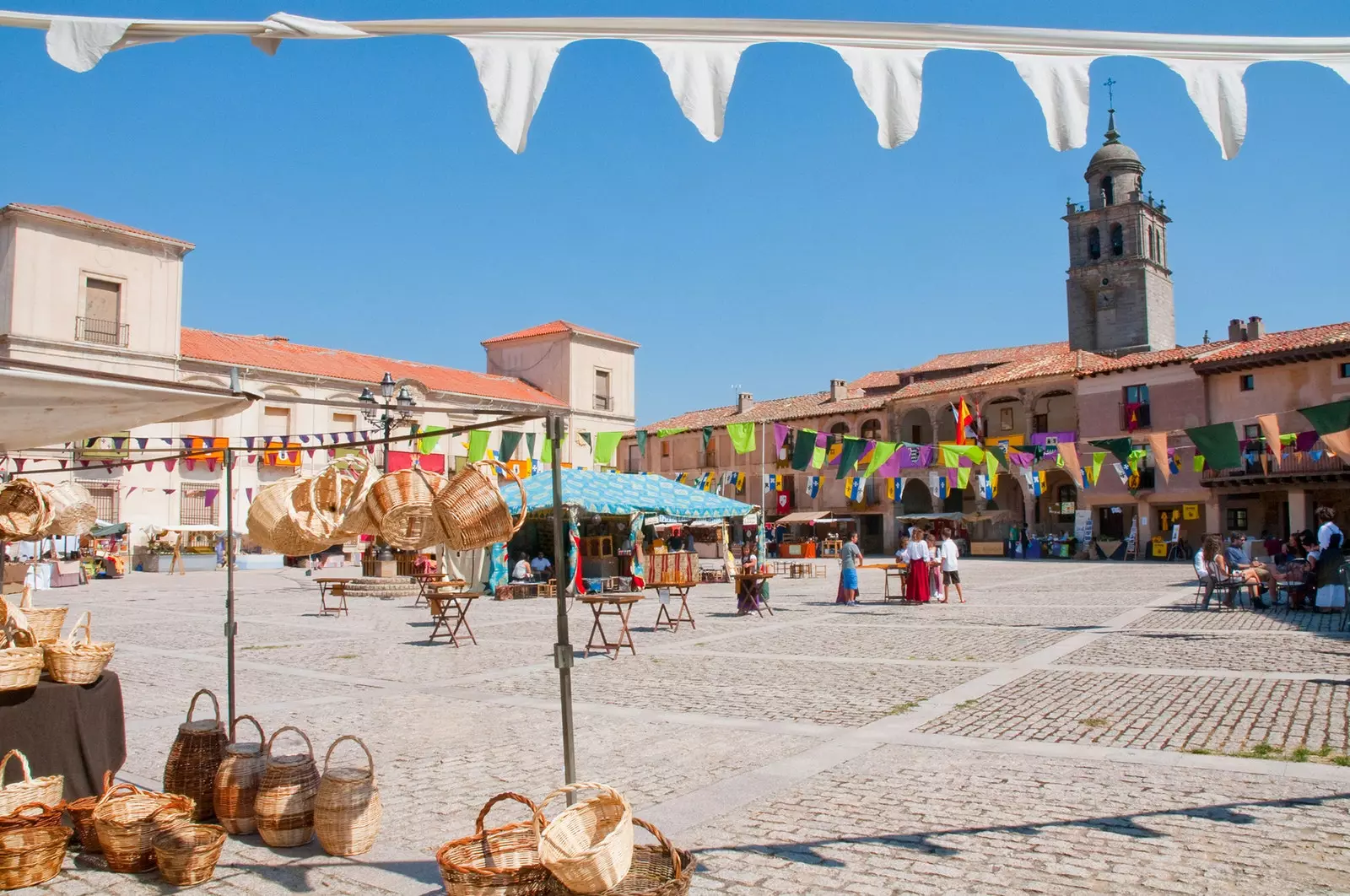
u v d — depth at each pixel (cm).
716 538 3962
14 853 443
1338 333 3369
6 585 2508
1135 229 4969
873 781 600
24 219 3466
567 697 438
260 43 238
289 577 3306
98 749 551
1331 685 879
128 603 2209
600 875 369
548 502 2180
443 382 4753
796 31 240
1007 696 874
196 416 562
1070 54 249
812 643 1325
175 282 3881
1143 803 540
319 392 4175
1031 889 423
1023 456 2377
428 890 438
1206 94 254
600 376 5700
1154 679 944
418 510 561
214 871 468
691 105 234
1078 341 5097
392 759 685
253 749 542
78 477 3453
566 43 238
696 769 639
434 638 1426
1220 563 1678
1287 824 498
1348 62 265
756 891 427
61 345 3528
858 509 4756
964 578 2788
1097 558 3916
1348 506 3350
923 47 243
